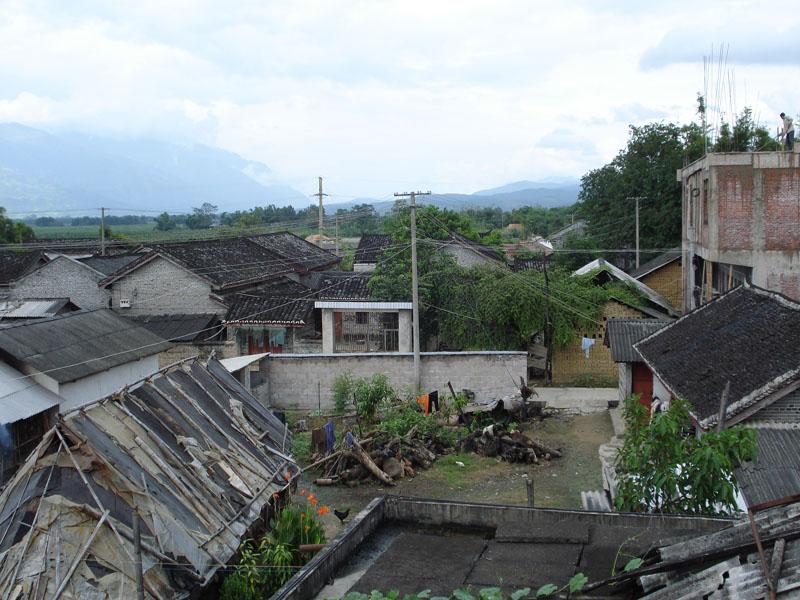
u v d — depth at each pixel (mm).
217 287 30469
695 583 4059
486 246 37094
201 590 9273
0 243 50750
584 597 4746
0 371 16266
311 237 69625
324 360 24469
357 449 18297
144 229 111000
